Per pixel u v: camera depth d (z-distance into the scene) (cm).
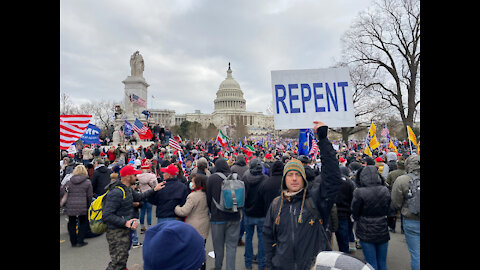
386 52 2575
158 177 1030
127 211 420
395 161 994
